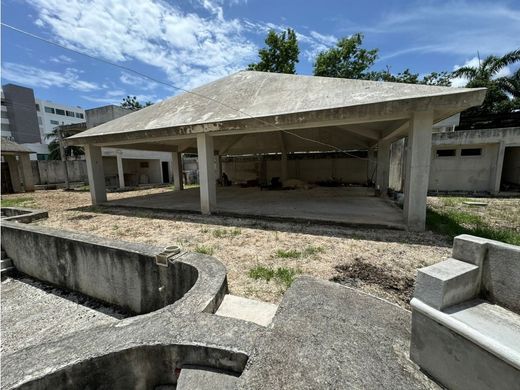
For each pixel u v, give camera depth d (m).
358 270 3.15
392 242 4.16
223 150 13.75
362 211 6.39
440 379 1.26
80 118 42.41
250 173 17.19
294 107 5.23
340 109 4.54
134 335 1.68
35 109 35.16
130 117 8.30
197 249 4.08
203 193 6.52
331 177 14.92
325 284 2.27
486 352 1.08
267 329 1.64
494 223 5.38
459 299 1.42
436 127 12.31
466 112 14.96
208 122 5.71
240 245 4.23
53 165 17.80
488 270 1.51
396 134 7.47
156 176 18.27
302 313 1.82
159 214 6.91
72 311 3.53
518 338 1.18
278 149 13.38
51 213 7.53
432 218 5.60
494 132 10.20
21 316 3.44
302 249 3.96
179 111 7.19
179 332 1.68
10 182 14.09
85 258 3.69
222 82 8.28
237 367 1.49
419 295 1.40
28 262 4.47
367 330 1.65
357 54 17.14
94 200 8.62
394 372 1.33
